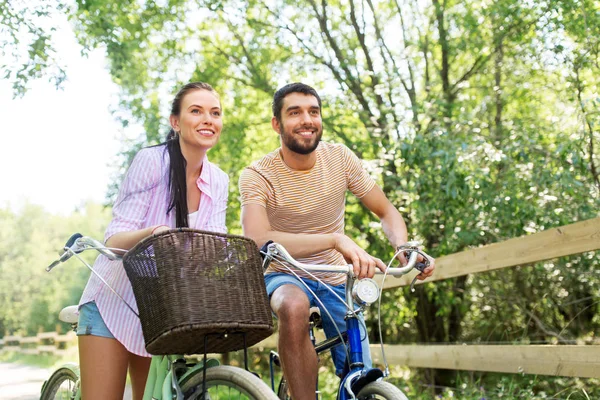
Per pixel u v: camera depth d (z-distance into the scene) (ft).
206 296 7.84
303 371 9.66
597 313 22.44
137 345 9.72
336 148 12.23
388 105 29.17
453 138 22.97
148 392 9.75
